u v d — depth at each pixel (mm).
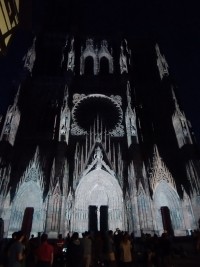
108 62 58219
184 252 21484
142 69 57500
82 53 58469
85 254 10812
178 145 41719
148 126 44844
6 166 34906
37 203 34250
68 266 9898
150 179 36562
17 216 32688
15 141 39781
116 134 43000
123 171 37938
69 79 49438
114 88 50812
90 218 35969
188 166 37281
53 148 39594
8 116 40219
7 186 33656
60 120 41656
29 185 35031
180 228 33000
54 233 28984
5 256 9438
